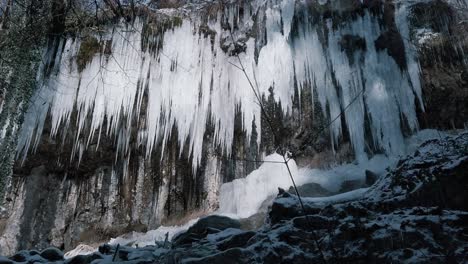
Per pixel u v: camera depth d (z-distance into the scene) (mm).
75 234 12430
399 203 5285
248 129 12227
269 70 12562
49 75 13164
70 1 11977
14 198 12352
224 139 12438
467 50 12367
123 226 12383
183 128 12680
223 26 13633
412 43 12406
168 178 12516
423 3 12812
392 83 12078
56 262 6477
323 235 4996
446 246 4312
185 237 6684
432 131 11648
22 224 12133
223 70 13117
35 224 12289
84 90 13125
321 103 12055
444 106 11930
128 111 12906
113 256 5965
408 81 12094
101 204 12656
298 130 11898
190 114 12773
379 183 6273
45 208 12523
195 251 5344
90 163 12852
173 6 14648
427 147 6219
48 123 12891
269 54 12695
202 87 13008
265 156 11875
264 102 12328
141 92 13016
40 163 12719
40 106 12898
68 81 13211
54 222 12469
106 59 13391
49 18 12250
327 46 12547
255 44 13016
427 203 5191
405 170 5871
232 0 13859
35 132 12750
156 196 12469
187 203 12234
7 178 12016
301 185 10602
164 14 13828
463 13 12852
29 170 12664
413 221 4582
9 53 12211
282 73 12430
